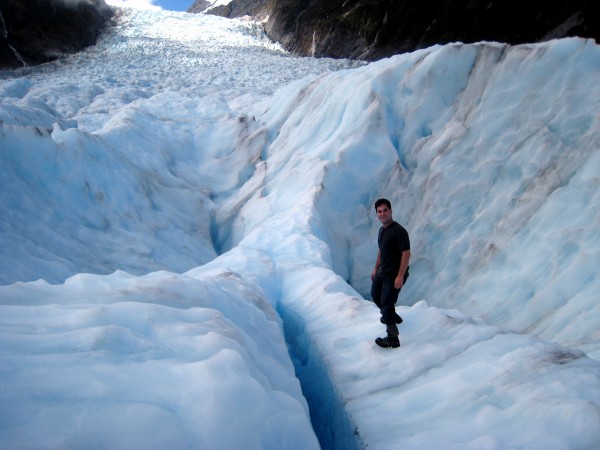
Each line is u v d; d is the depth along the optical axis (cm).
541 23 2306
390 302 374
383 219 368
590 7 2097
